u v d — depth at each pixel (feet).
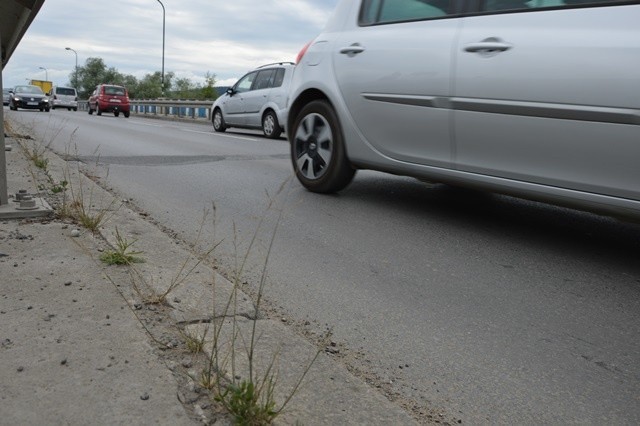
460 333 8.80
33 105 116.78
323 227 14.56
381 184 20.59
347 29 17.26
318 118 17.90
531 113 12.12
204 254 11.83
